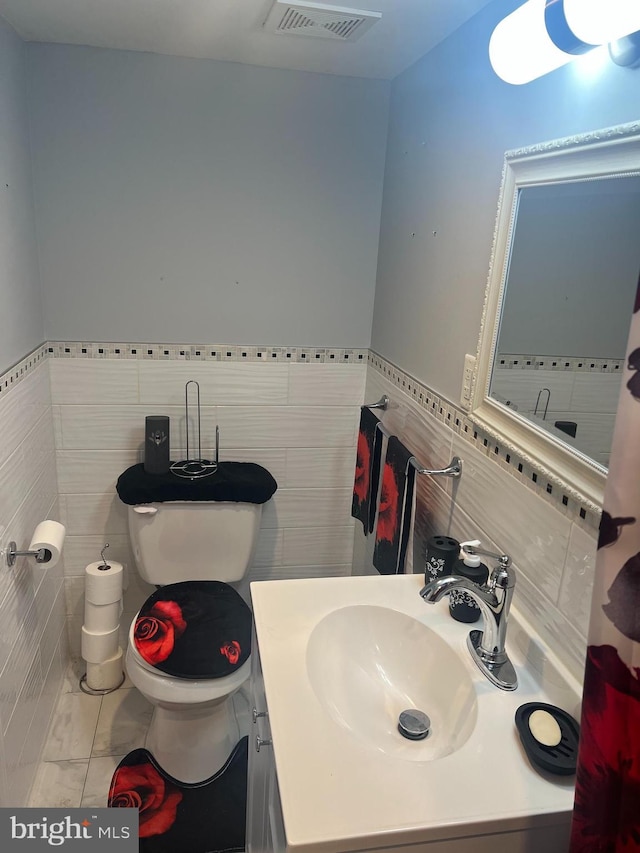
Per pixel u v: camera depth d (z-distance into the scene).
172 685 1.67
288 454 2.33
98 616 2.15
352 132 2.05
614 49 0.89
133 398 2.16
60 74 1.85
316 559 2.48
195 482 2.06
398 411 1.94
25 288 1.83
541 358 1.12
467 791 0.91
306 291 2.17
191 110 1.95
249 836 1.48
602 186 0.94
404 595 1.39
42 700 1.94
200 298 2.11
